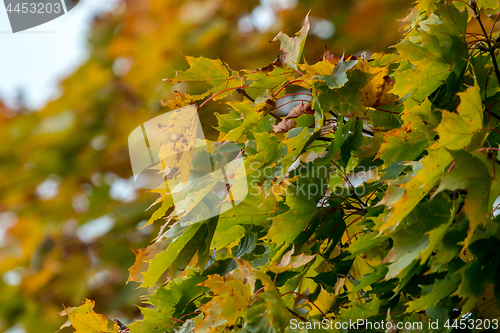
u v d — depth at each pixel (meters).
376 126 2.68
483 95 2.65
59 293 5.72
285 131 2.71
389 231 2.53
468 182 2.48
